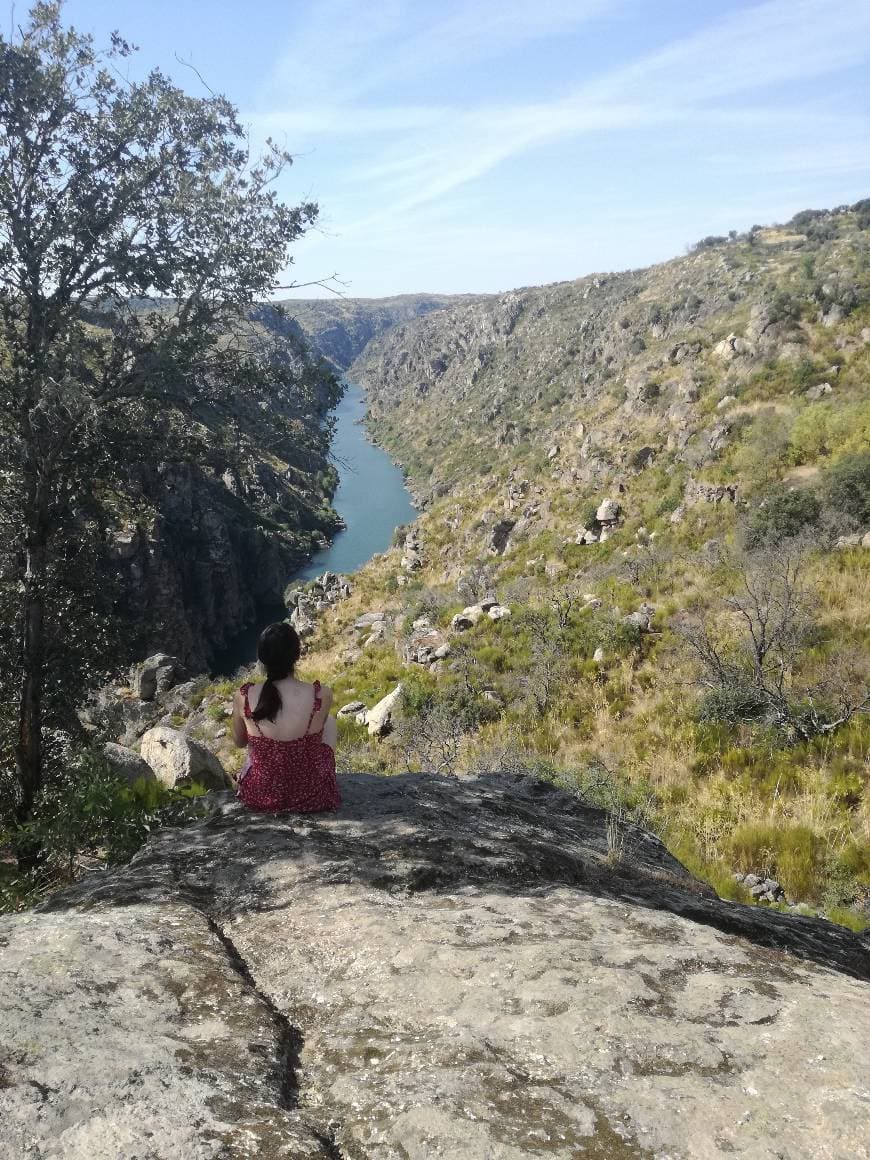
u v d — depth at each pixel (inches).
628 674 595.2
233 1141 47.9
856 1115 49.6
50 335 286.2
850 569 638.5
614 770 453.4
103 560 340.5
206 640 3427.7
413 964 82.1
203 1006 71.8
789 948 122.9
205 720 1018.7
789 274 3890.3
